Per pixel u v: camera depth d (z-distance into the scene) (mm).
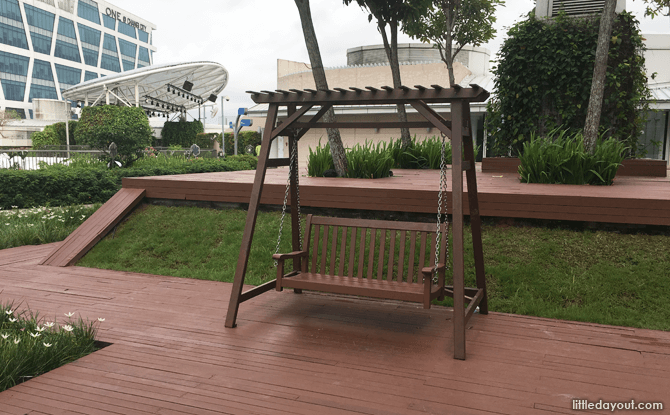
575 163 6594
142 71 28797
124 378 2936
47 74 86188
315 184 6473
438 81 22469
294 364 3166
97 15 97000
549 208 5172
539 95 9508
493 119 10133
